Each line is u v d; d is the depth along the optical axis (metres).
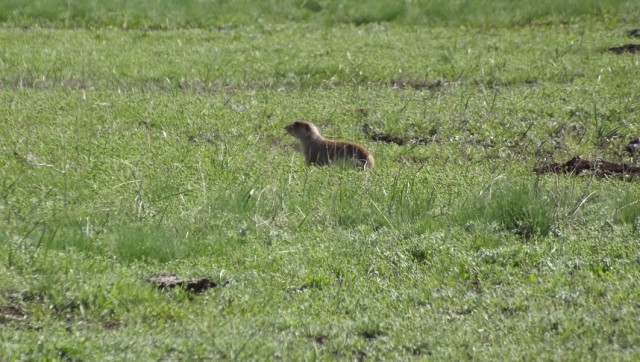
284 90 58.66
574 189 37.47
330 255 30.69
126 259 30.70
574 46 72.38
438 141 48.09
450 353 23.44
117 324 26.03
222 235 32.72
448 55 68.06
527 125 49.75
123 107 51.78
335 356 23.72
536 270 29.38
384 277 29.61
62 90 56.56
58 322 25.61
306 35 77.75
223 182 38.62
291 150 45.94
